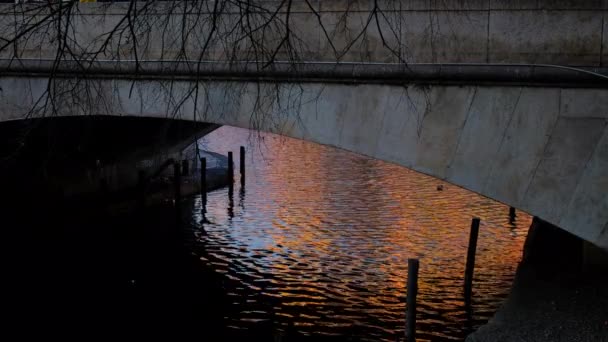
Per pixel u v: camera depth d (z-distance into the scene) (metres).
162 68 12.82
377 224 26.14
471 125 13.73
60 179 26.69
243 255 22.97
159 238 25.17
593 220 13.48
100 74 15.04
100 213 27.28
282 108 14.37
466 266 18.72
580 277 16.00
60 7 8.13
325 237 24.61
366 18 13.93
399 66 13.73
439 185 33.31
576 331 13.38
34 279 20.84
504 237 23.95
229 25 13.75
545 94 13.38
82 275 21.19
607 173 13.30
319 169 39.44
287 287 20.03
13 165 23.33
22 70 15.80
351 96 14.16
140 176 29.17
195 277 21.03
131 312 18.44
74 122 19.53
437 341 16.38
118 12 15.07
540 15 13.36
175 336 17.00
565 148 13.42
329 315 18.03
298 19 14.15
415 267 15.34
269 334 17.12
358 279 20.31
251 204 30.23
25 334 17.05
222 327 17.52
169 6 12.94
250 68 14.14
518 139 13.59
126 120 23.70
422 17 13.75
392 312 18.02
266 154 45.25
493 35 13.55
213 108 14.59
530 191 13.66
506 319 14.37
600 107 13.19
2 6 15.25
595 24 13.22
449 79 13.65
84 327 17.48
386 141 14.15
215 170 35.84
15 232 24.28
